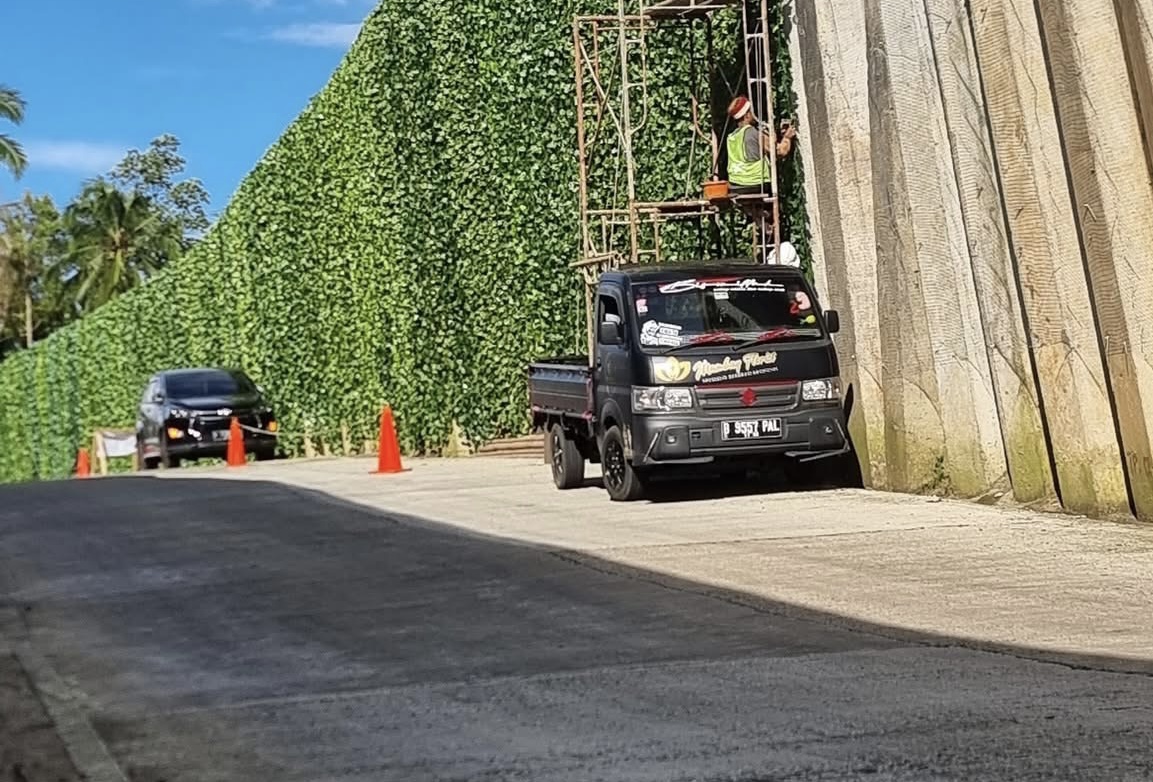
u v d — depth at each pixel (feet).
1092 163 36.17
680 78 61.05
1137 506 36.32
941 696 20.84
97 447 132.36
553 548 37.17
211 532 46.55
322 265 91.45
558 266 65.57
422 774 18.54
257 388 102.89
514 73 66.95
